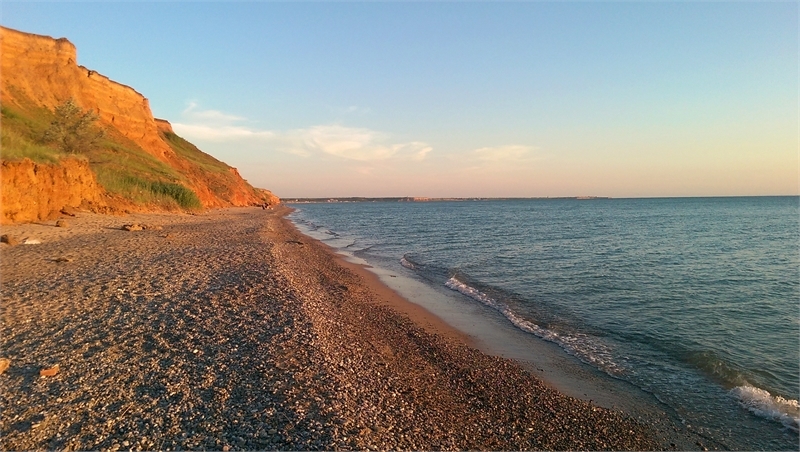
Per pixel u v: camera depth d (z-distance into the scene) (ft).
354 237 149.48
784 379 32.37
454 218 277.85
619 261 87.81
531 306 53.21
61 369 24.81
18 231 71.26
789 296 58.08
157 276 49.21
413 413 24.21
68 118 119.14
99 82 191.83
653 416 27.14
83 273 48.83
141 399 21.66
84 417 19.85
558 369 34.32
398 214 354.95
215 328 32.96
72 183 98.78
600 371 34.01
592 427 25.54
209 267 56.85
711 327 44.75
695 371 34.12
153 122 240.94
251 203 349.41
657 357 36.94
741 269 78.64
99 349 27.94
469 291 61.21
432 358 35.24
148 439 18.29
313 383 24.61
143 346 28.78
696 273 74.59
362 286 62.69
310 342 31.40
